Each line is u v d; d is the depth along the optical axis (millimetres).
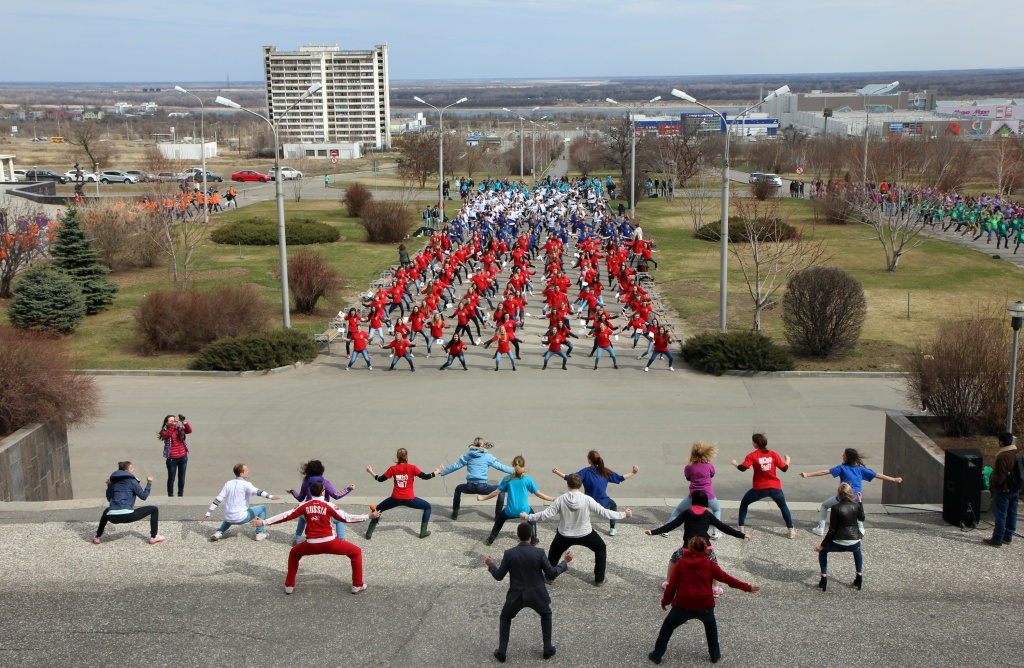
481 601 11031
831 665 9523
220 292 29531
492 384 24453
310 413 22047
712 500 12180
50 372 17203
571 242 52031
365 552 12430
